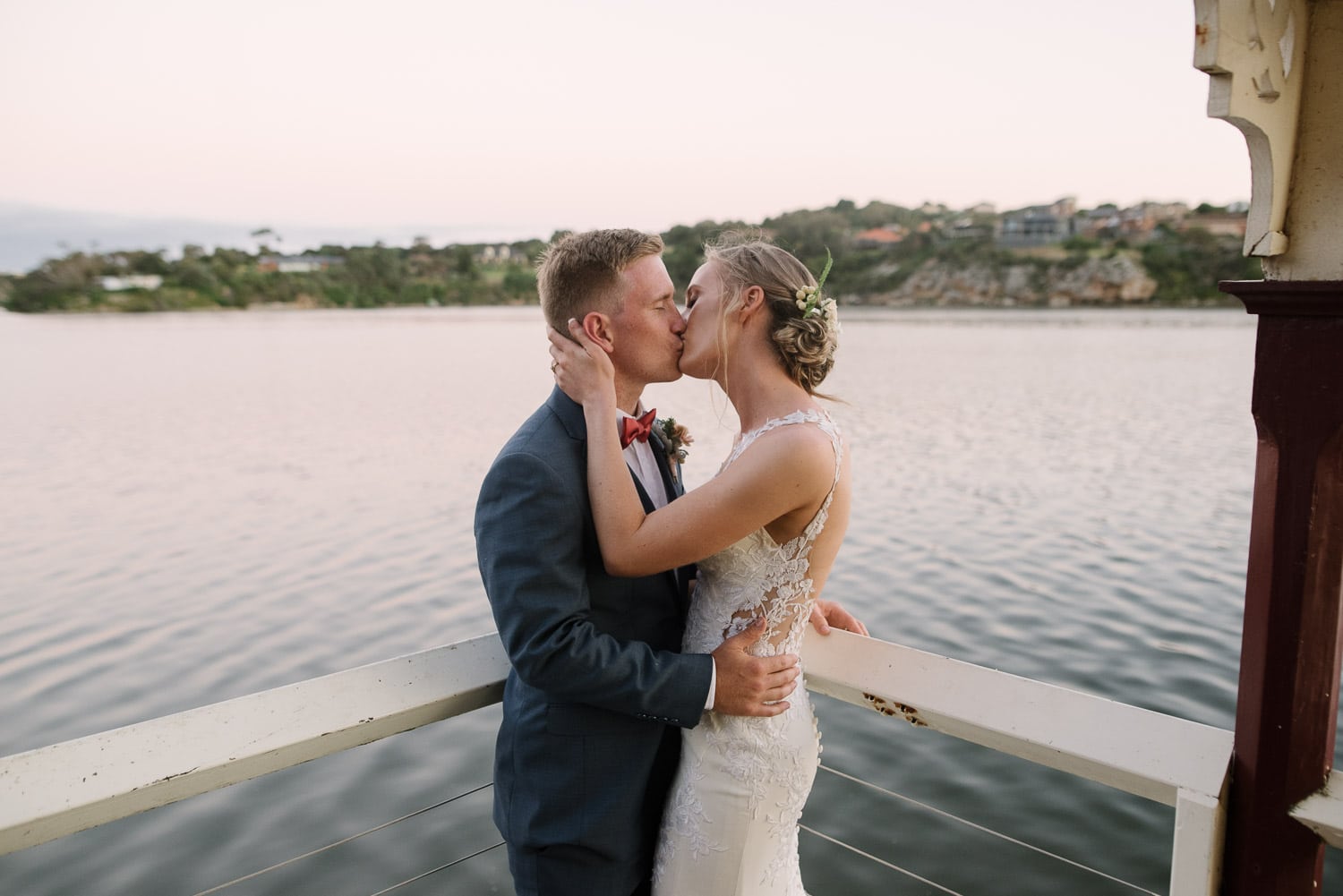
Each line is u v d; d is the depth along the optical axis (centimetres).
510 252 13925
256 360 4344
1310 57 115
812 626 173
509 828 153
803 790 162
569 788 147
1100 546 916
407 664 154
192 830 425
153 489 1344
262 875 388
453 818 426
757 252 153
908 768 465
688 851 153
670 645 161
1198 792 126
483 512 142
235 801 447
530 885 150
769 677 150
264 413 2294
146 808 124
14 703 593
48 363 4269
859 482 1298
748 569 153
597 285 151
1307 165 116
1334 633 121
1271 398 121
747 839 153
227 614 763
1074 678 579
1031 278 10138
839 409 2225
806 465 143
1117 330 6231
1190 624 671
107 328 8494
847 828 414
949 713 149
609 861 150
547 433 145
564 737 147
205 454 1664
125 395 2803
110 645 694
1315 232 116
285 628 725
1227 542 923
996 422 1980
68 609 787
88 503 1250
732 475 143
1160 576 800
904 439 1725
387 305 13638
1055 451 1575
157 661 662
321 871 390
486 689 158
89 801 117
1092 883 370
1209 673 578
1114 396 2492
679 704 144
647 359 155
